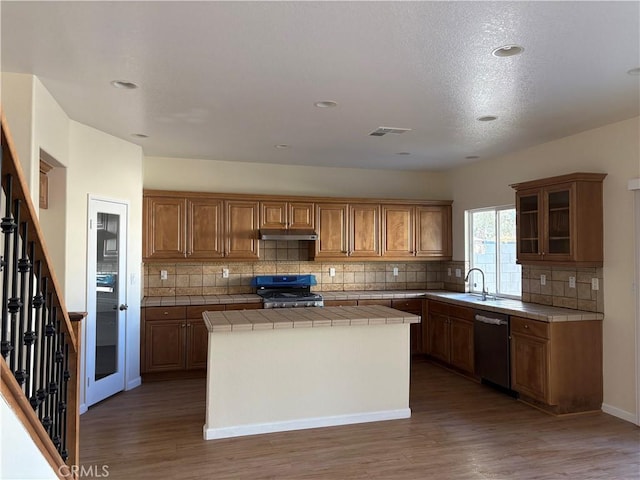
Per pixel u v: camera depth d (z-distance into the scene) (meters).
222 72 3.00
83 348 4.20
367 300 6.05
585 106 3.69
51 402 2.09
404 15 2.27
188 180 5.89
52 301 2.04
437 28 2.40
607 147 4.23
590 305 4.39
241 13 2.25
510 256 5.60
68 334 2.26
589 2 2.14
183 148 5.26
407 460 3.26
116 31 2.44
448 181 6.80
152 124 4.23
